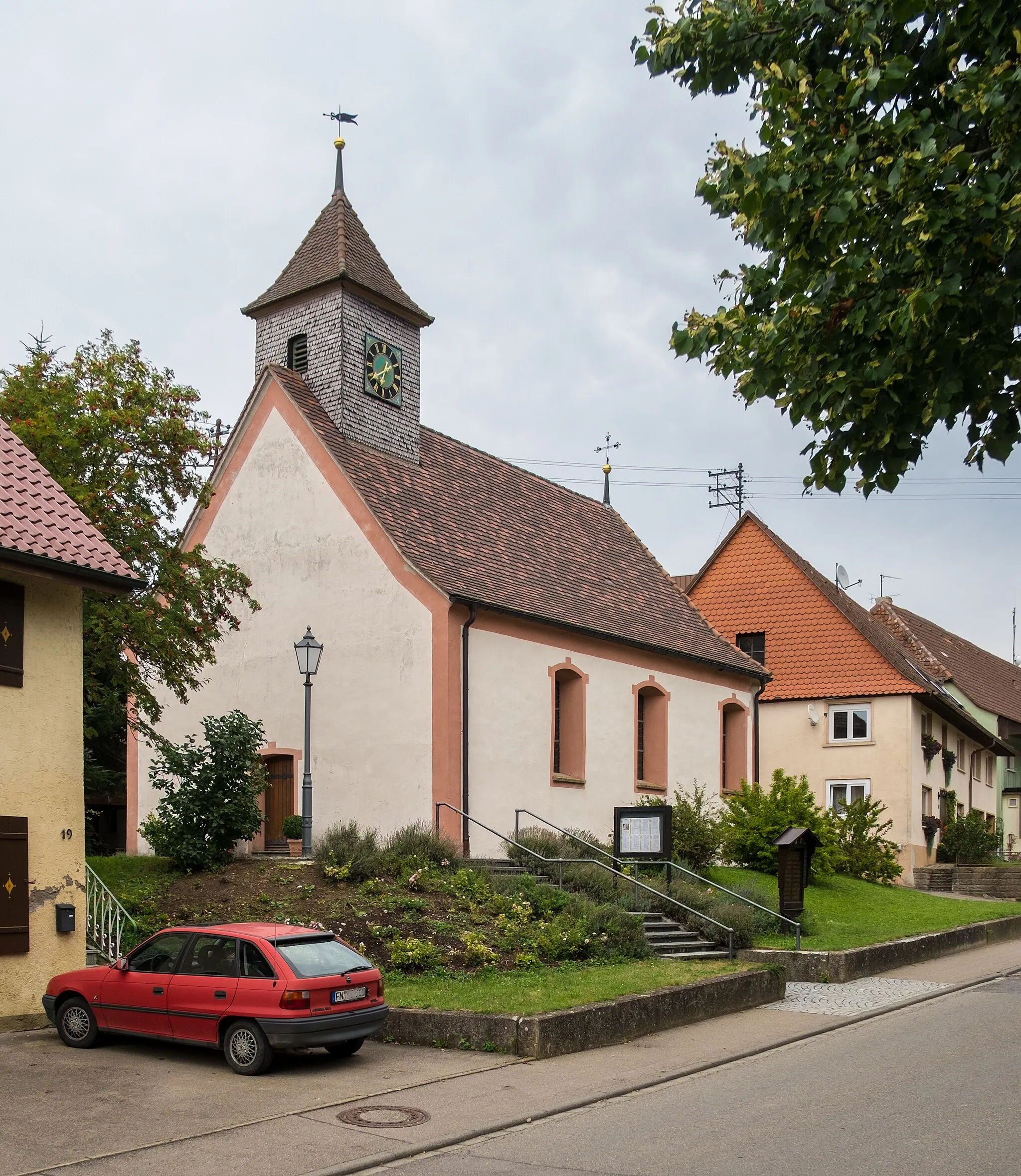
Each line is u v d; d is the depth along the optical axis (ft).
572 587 89.45
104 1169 26.89
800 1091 34.55
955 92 24.77
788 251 27.50
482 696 74.02
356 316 82.89
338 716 74.90
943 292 23.98
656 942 57.88
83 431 61.46
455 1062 38.34
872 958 60.03
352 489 76.48
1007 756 167.43
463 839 70.38
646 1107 32.86
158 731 83.71
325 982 36.37
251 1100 32.96
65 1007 40.11
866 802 103.35
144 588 47.98
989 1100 32.91
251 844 77.05
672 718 94.27
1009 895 113.09
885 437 26.50
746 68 29.53
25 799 44.65
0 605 44.39
